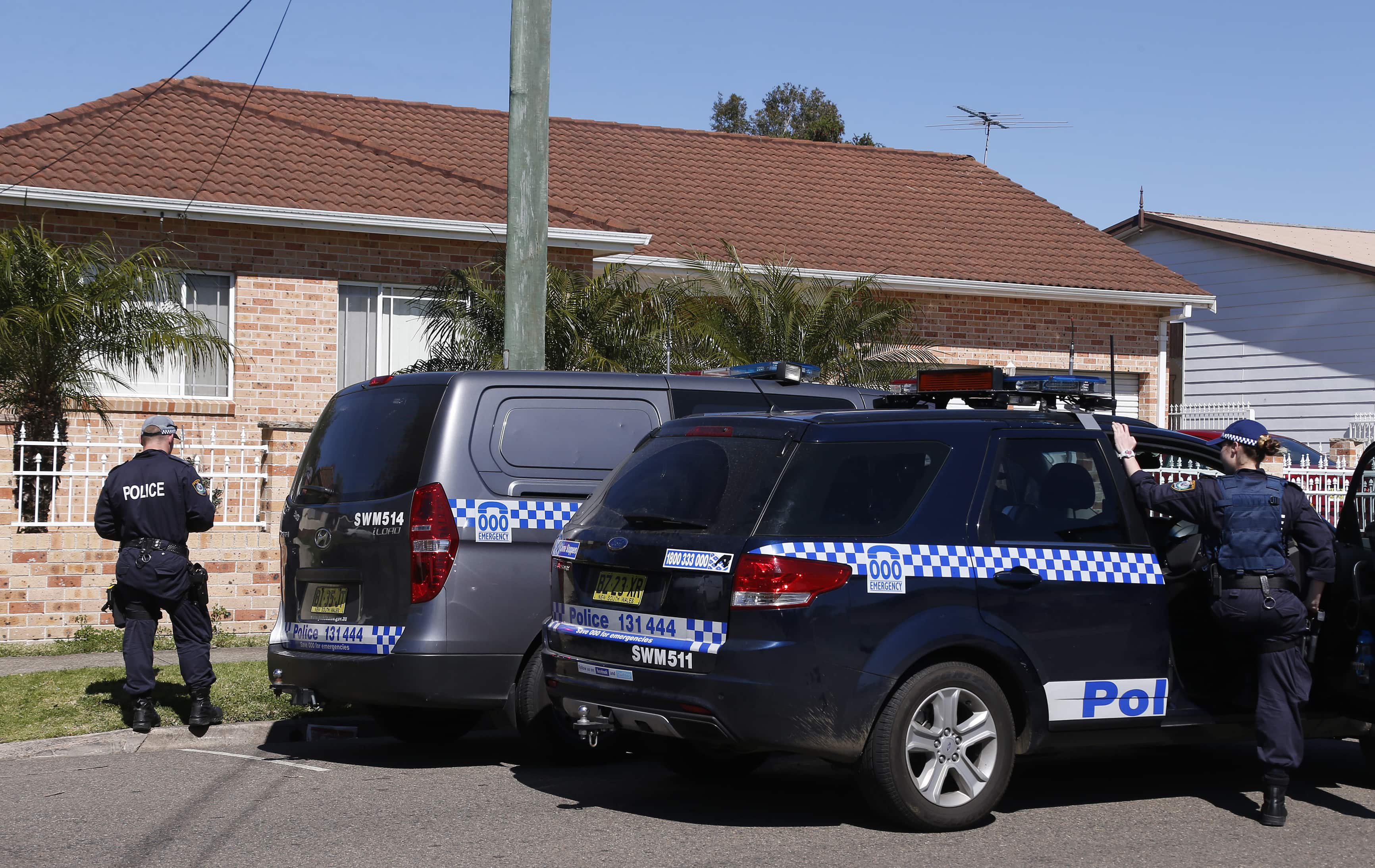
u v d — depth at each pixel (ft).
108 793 21.22
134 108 52.06
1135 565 20.08
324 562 23.29
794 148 74.54
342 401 24.67
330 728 26.66
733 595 17.81
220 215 46.42
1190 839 18.65
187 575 25.38
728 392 25.23
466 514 22.22
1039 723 19.10
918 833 18.71
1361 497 21.59
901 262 61.72
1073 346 58.23
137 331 39.34
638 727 18.89
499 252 51.24
